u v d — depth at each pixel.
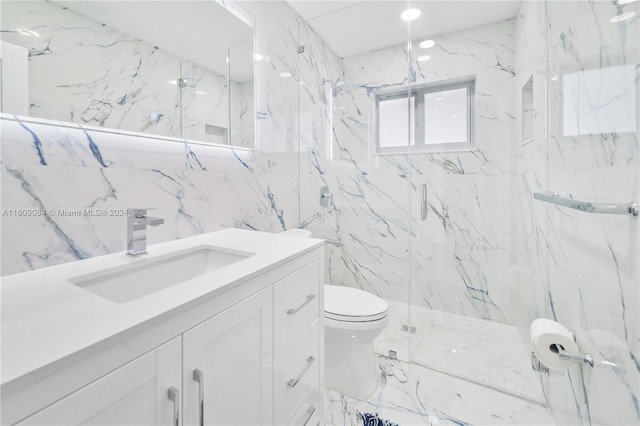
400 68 2.16
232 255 0.99
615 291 0.75
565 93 1.10
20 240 0.74
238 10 1.45
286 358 0.88
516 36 1.86
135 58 1.00
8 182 0.72
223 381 0.64
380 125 2.24
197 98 1.24
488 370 1.59
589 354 0.91
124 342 0.45
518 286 1.93
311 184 2.13
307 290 1.00
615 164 0.75
